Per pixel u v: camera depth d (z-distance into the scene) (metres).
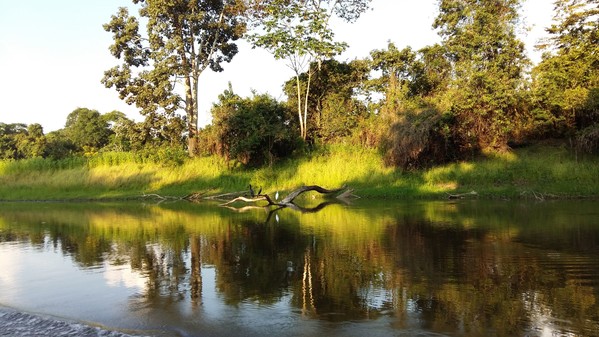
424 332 5.05
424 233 11.30
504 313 5.55
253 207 20.31
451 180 23.27
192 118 33.12
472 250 9.13
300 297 6.38
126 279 7.63
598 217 13.35
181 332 5.31
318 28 30.39
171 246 10.46
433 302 6.02
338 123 30.55
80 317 5.89
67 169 32.12
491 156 24.55
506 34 26.36
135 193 27.89
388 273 7.51
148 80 31.67
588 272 7.29
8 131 65.94
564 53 26.83
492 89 23.84
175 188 28.20
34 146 46.12
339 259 8.62
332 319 5.52
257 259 8.81
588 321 5.24
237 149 28.56
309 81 31.92
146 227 13.85
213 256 9.21
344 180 25.56
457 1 31.28
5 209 21.44
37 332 5.48
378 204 19.62
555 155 23.59
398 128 24.89
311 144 31.02
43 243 11.38
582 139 22.42
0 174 31.95
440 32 32.94
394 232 11.59
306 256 8.96
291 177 27.22
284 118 31.38
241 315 5.74
